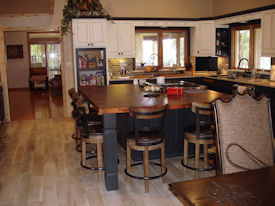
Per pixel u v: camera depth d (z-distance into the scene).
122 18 7.09
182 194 1.51
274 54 5.58
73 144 5.18
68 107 7.48
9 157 4.54
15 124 6.81
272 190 1.54
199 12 8.15
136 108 3.02
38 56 14.94
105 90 4.75
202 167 3.93
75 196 3.23
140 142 3.15
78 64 6.68
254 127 2.24
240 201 1.43
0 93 6.59
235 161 2.14
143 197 3.17
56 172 3.93
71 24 6.71
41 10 6.88
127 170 3.47
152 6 7.82
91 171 3.96
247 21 6.63
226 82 6.38
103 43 6.70
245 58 6.63
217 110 2.15
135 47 7.73
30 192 3.35
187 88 4.59
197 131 3.30
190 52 8.09
